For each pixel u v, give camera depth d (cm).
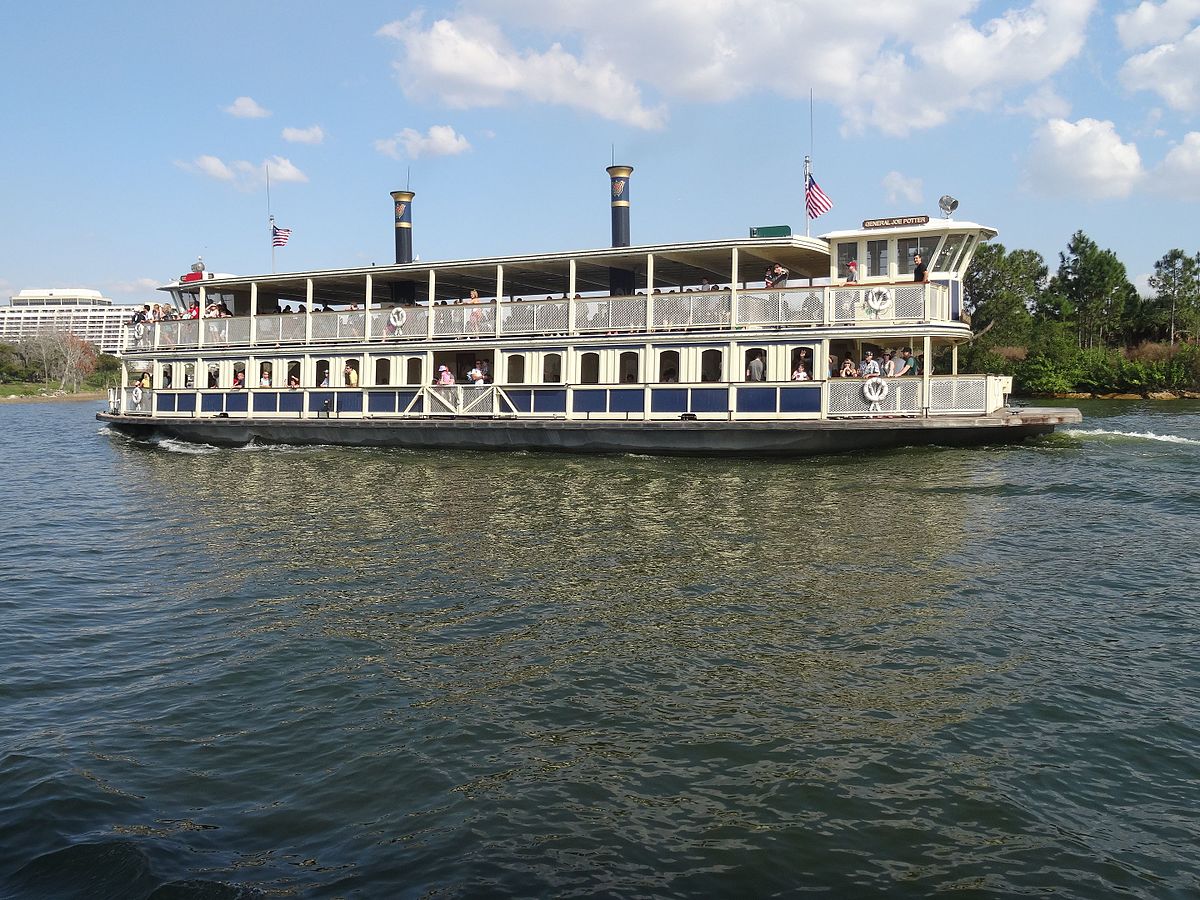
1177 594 1171
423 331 3091
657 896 588
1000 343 7162
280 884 604
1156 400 6328
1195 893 586
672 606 1152
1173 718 816
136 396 3725
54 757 782
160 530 1734
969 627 1054
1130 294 8488
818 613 1112
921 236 2589
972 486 1969
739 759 757
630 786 719
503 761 761
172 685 939
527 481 2253
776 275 2725
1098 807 681
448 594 1227
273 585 1297
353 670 964
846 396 2548
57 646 1066
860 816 673
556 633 1060
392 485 2230
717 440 2656
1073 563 1328
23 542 1667
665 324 2745
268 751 789
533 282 3506
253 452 3134
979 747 770
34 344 12950
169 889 598
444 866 620
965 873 609
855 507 1778
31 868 623
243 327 3412
